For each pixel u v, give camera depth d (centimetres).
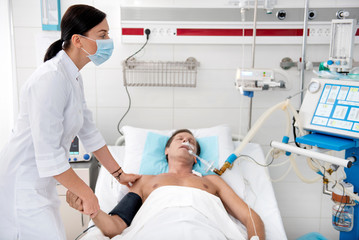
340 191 148
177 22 246
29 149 136
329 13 244
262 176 219
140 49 254
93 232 160
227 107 264
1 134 253
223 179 208
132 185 194
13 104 256
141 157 220
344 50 151
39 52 251
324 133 146
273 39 249
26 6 245
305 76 258
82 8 135
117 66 256
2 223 137
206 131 239
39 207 137
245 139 179
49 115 125
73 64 139
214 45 255
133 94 261
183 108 264
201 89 261
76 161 235
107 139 268
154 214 161
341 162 125
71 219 218
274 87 204
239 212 179
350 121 135
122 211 172
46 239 137
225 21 246
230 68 258
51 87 125
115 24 250
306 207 274
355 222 154
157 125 267
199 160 219
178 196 171
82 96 163
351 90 139
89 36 137
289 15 245
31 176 137
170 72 255
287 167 268
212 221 163
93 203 140
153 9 243
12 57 250
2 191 136
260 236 163
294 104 262
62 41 139
